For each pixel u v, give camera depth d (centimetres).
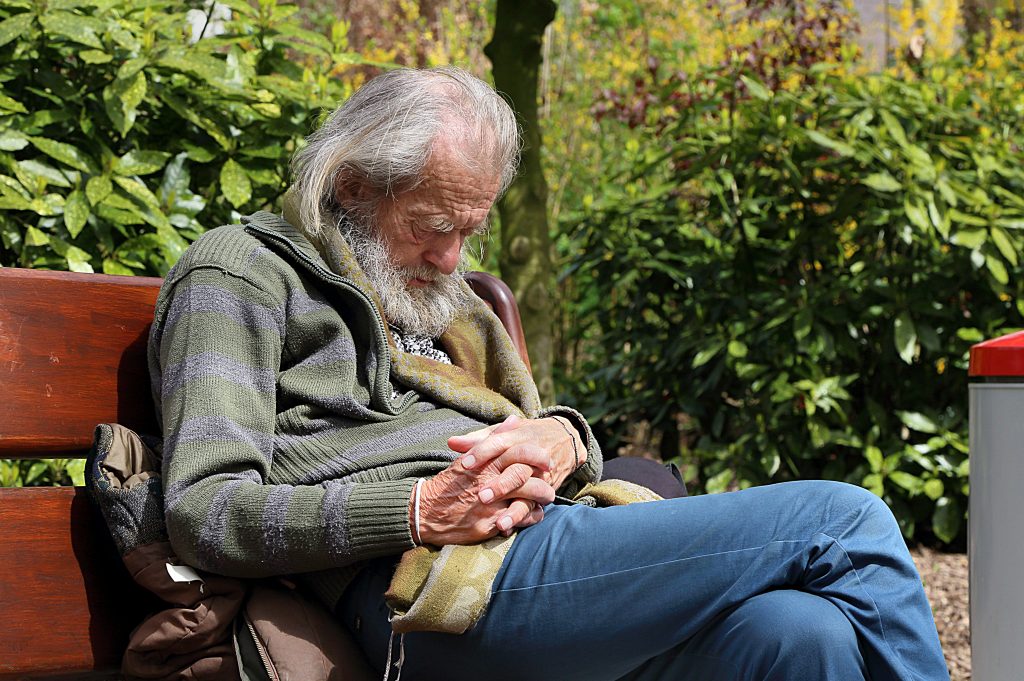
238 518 169
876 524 169
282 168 303
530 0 418
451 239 208
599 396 492
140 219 264
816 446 417
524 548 179
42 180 259
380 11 859
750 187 437
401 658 172
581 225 489
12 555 179
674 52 713
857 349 439
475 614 173
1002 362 185
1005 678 185
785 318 418
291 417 190
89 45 270
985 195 407
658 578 171
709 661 171
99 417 197
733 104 445
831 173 449
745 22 638
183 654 175
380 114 201
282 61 316
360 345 201
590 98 693
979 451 189
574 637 175
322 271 195
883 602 164
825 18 535
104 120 277
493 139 205
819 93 439
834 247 446
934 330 425
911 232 416
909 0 758
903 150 406
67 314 195
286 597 179
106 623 187
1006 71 612
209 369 179
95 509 183
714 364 451
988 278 420
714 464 437
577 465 213
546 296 437
